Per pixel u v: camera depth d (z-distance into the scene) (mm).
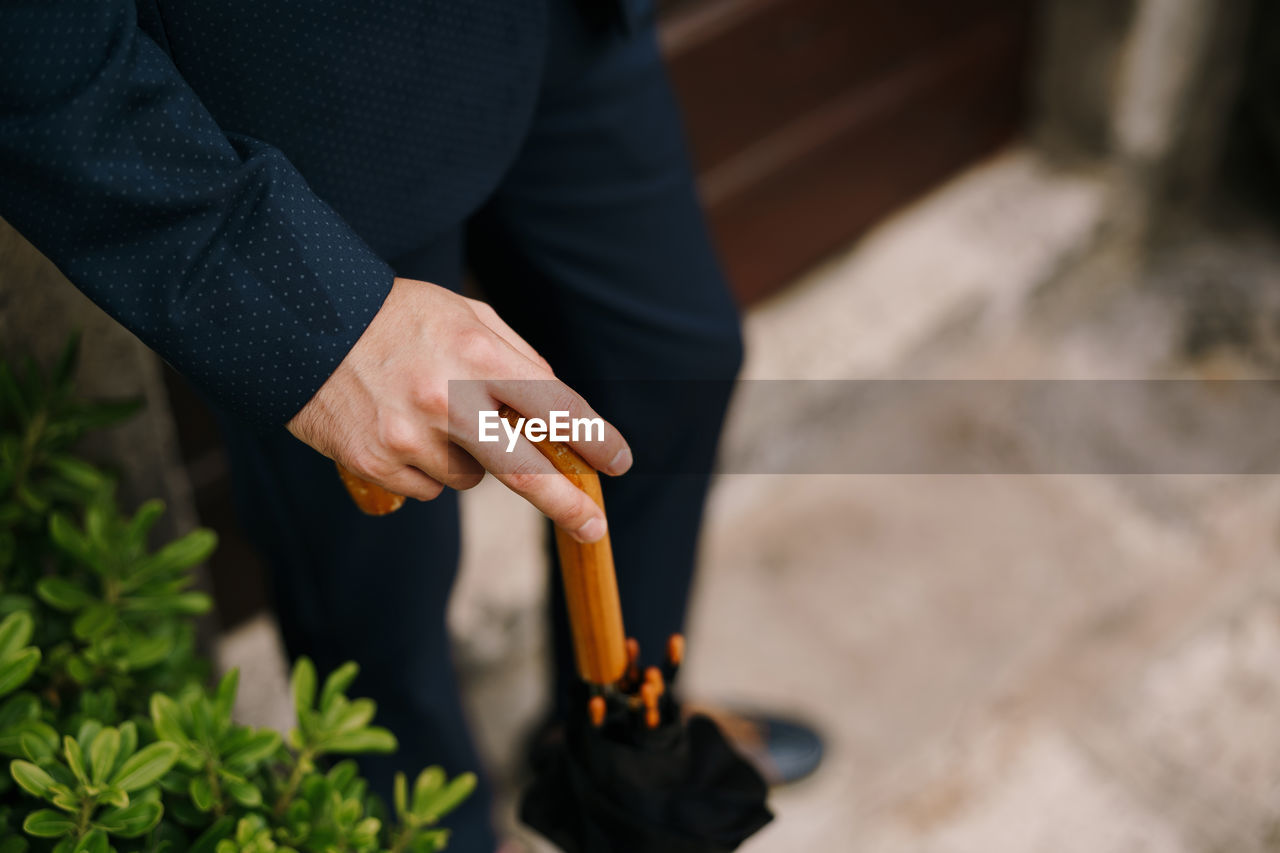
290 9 893
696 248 1194
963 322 2133
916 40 2039
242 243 846
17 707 952
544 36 1015
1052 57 2250
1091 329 2248
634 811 1056
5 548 1052
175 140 831
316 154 948
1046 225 2223
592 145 1108
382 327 863
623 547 1252
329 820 974
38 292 1100
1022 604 1797
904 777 1588
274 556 1203
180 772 947
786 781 1514
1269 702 1659
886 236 2227
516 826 1517
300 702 1004
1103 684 1688
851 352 2023
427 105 972
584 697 1049
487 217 1138
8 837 919
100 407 1129
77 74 806
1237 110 2383
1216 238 2410
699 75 1762
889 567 1853
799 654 1732
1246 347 2191
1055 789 1570
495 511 1770
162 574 1049
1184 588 1812
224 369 855
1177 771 1586
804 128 1965
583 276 1154
